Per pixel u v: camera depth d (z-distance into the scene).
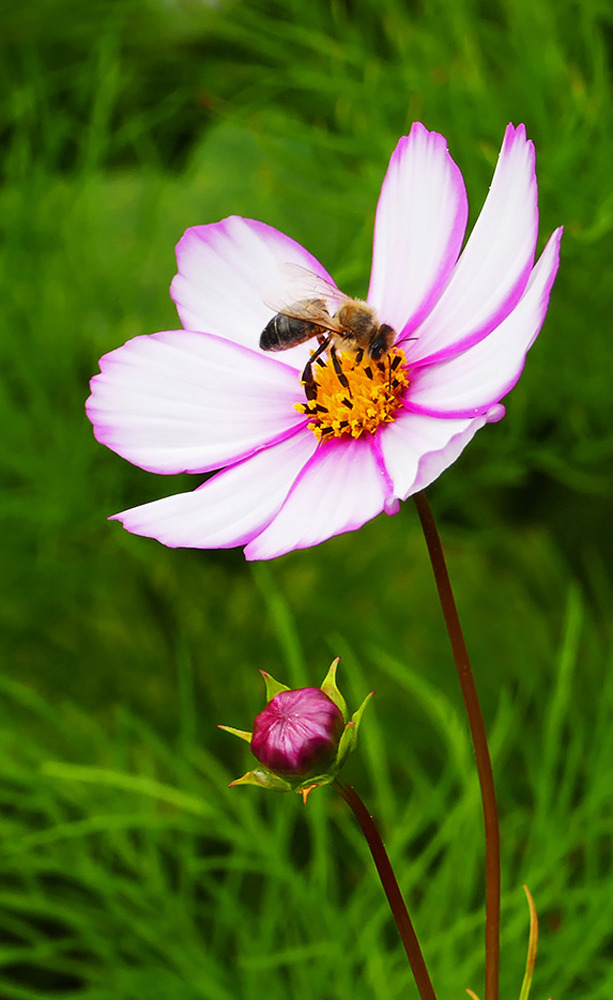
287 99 0.41
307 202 0.38
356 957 0.36
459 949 0.37
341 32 0.40
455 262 0.29
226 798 0.38
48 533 0.41
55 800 0.38
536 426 0.41
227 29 0.40
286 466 0.29
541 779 0.36
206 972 0.36
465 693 0.26
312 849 0.40
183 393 0.30
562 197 0.37
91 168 0.41
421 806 0.37
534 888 0.36
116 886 0.36
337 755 0.27
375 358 0.29
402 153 0.30
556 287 0.38
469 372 0.28
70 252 0.41
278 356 0.30
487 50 0.40
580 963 0.35
